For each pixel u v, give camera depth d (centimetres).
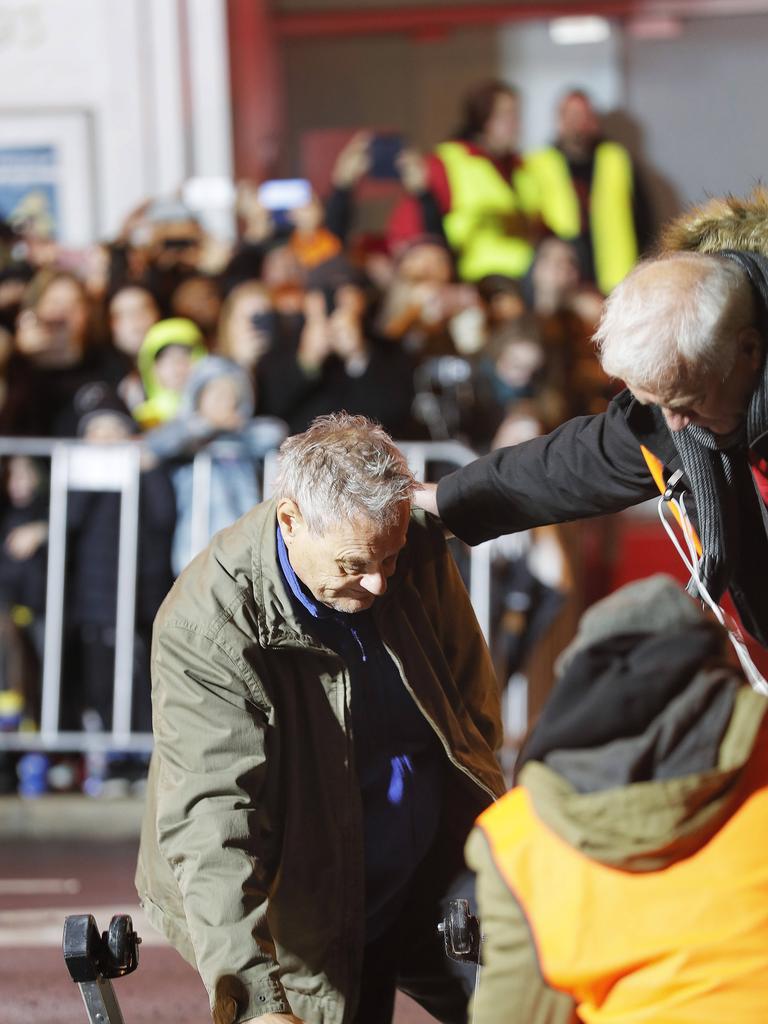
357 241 1548
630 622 354
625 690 350
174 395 1151
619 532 1267
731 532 508
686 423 487
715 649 355
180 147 1558
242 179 1641
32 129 1562
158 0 1542
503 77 2039
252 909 461
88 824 1088
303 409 1134
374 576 469
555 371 1177
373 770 514
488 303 1245
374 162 1481
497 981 370
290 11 2016
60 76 1560
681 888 351
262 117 1820
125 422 1123
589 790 352
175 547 1109
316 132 2047
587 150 1616
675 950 349
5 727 1112
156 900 513
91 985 459
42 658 1123
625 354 471
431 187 1503
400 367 1159
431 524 534
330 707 496
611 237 1600
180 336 1148
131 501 1109
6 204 1568
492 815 382
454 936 440
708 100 2022
